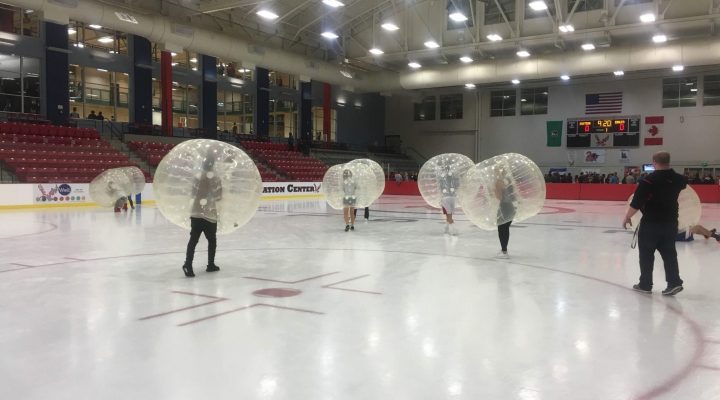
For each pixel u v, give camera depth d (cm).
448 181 1304
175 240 1166
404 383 367
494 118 4397
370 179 1371
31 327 505
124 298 623
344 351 434
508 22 3077
